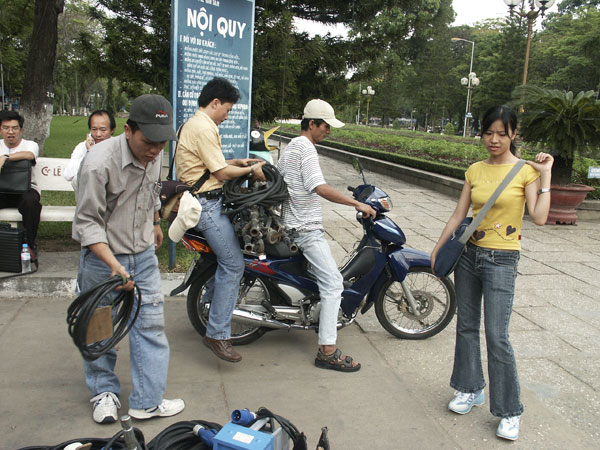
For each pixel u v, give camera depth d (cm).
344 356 367
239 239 360
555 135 809
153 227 292
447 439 294
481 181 301
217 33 504
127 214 274
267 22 788
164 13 751
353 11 878
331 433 294
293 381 350
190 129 337
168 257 546
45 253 535
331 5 876
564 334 446
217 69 512
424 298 418
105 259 258
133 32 764
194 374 353
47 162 557
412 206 983
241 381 347
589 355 408
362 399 331
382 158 1585
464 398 322
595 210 910
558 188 849
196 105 493
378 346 410
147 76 803
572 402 340
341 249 662
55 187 561
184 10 468
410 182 1290
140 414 293
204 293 392
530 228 835
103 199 262
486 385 362
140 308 286
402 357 393
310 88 918
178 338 406
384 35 903
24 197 478
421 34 994
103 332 237
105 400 293
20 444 270
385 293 417
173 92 474
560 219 864
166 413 301
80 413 300
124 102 5738
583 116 800
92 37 812
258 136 775
